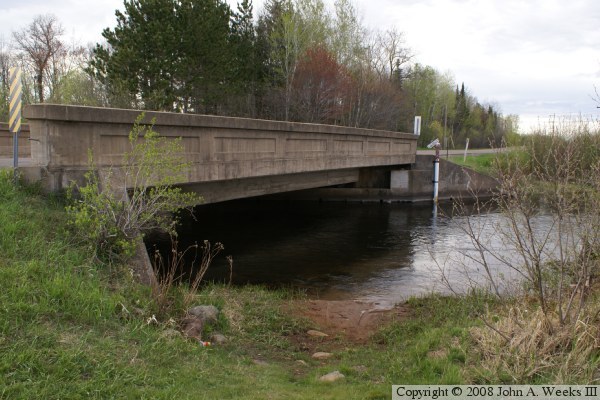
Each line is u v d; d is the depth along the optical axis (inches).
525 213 236.4
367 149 872.9
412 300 383.9
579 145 282.5
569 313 225.3
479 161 1488.7
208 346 236.8
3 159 513.7
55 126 317.4
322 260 564.7
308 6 1594.5
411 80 2647.6
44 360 171.9
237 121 484.4
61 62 1765.5
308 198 1151.0
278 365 237.8
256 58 1417.3
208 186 522.6
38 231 268.8
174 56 1011.9
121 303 231.8
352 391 196.9
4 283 210.8
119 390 168.6
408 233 753.0
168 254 569.0
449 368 209.9
